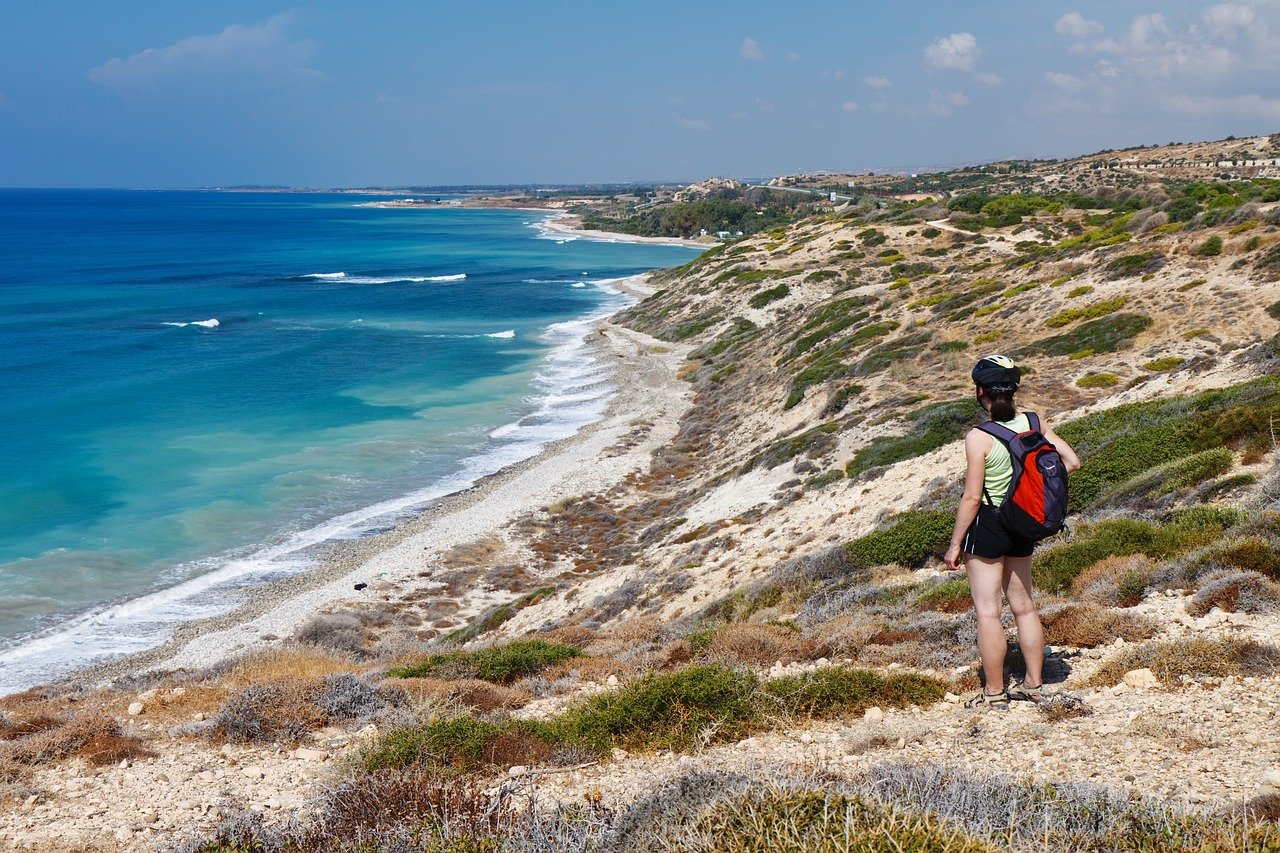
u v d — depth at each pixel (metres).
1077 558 11.48
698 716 7.39
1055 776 5.38
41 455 41.72
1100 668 7.20
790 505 27.22
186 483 38.53
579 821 4.95
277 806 6.83
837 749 6.55
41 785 7.80
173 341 72.31
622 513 34.94
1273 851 3.64
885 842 3.71
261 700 9.14
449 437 46.38
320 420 49.12
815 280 75.62
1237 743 5.53
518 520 34.72
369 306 95.56
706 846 4.00
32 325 78.06
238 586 28.92
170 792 7.40
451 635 24.89
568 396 55.66
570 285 117.50
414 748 7.32
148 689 12.36
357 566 30.58
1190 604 8.46
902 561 16.67
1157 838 3.95
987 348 39.03
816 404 40.28
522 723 7.86
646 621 17.19
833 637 10.04
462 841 4.84
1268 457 14.37
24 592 28.03
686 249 181.38
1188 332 32.91
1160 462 17.17
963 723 6.65
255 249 171.12
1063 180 180.50
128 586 28.75
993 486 6.41
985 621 6.68
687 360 65.06
